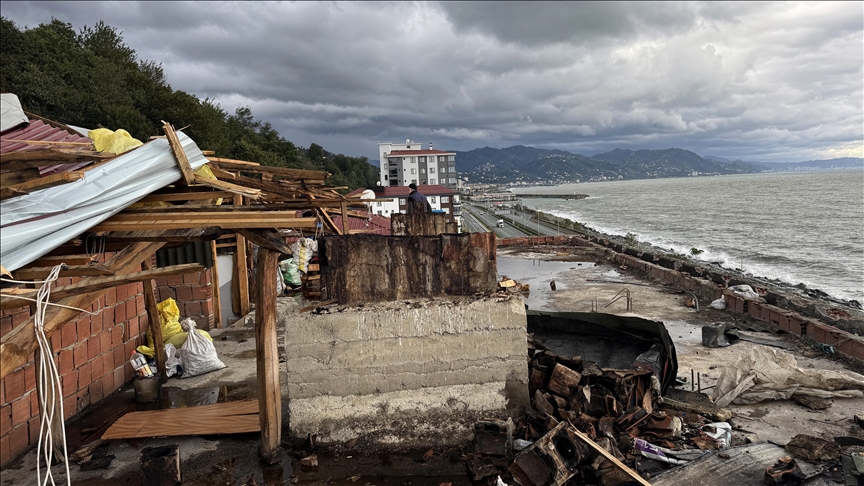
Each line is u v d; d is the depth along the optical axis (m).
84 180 4.27
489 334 6.13
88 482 5.55
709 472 5.15
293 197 8.32
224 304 12.73
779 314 11.05
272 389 5.81
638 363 7.07
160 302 10.42
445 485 5.28
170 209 4.69
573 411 5.97
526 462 5.12
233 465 5.84
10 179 4.03
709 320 12.15
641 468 5.36
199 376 8.77
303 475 5.59
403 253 6.23
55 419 6.08
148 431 6.49
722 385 7.34
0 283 3.71
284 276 14.53
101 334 7.90
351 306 6.10
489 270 6.33
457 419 6.16
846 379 7.18
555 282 18.38
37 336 3.60
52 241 3.88
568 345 8.17
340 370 6.08
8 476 5.72
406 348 6.10
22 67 24.56
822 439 5.68
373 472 5.62
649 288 16.52
